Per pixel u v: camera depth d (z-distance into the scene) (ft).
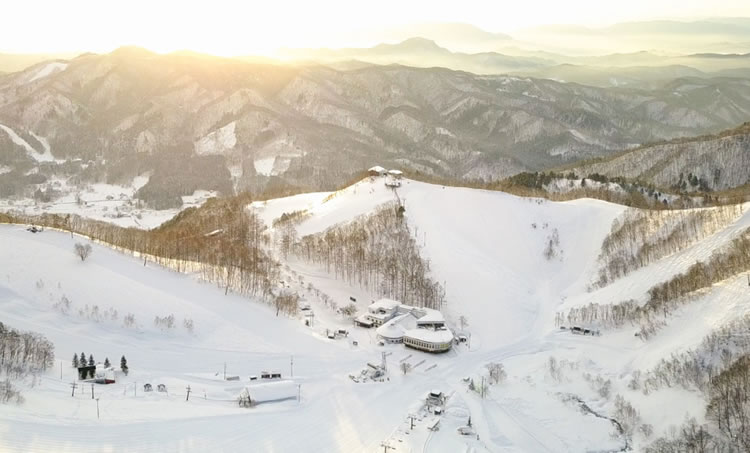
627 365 582.76
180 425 459.32
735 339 528.22
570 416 523.70
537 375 598.34
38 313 634.84
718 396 477.36
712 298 596.70
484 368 620.90
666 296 643.86
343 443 466.29
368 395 554.05
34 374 506.07
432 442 472.44
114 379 530.68
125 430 438.40
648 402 517.96
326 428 487.20
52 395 477.36
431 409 528.22
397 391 568.00
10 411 429.79
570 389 567.18
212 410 495.82
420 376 605.31
